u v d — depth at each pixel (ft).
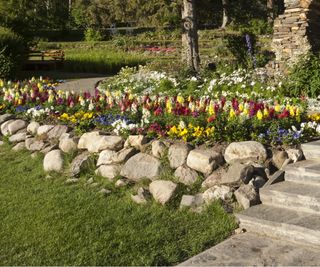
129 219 17.98
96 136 24.20
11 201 20.39
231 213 17.74
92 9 152.97
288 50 39.09
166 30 133.18
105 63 80.18
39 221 18.06
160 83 44.19
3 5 75.15
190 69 50.72
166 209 18.70
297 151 20.21
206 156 19.89
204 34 117.19
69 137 25.62
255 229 16.61
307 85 35.22
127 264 14.87
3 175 23.93
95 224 17.62
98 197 20.26
